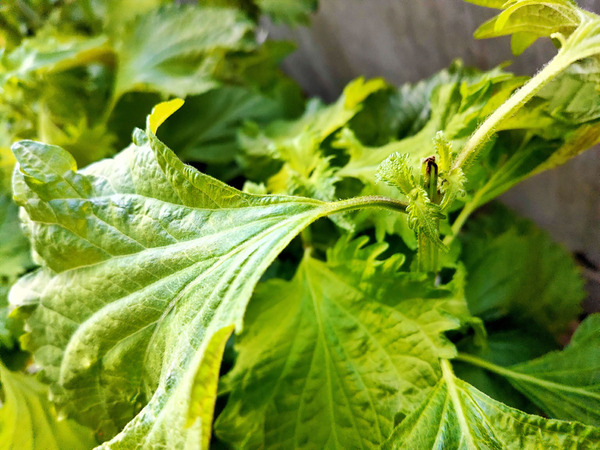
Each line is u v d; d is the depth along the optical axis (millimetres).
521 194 256
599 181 206
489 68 233
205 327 131
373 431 154
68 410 160
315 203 141
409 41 278
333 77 391
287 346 170
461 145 167
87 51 277
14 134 263
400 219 167
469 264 215
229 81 333
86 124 267
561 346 191
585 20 133
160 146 142
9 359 212
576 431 136
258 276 129
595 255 228
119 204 150
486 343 179
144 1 318
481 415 146
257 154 240
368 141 232
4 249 233
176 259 143
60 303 156
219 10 276
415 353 157
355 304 170
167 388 133
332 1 315
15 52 260
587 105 157
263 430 161
